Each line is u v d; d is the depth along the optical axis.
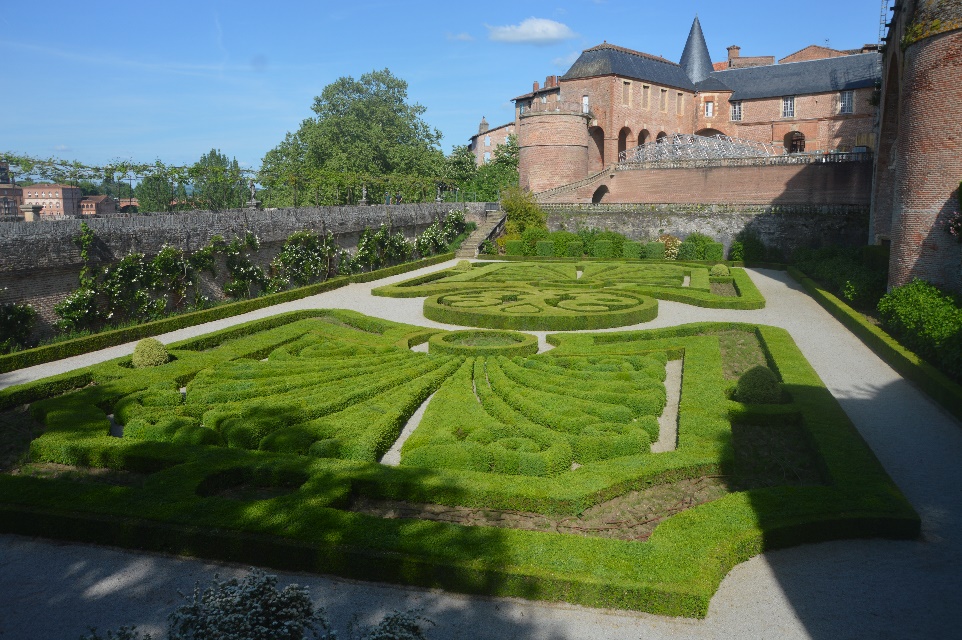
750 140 72.56
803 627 8.55
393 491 11.62
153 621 8.80
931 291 22.16
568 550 9.60
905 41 24.23
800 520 10.42
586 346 21.30
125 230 26.77
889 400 16.88
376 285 38.59
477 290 32.28
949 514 11.26
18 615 8.96
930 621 8.61
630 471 12.00
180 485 11.60
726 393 16.55
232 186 41.28
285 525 10.27
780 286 37.38
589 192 64.06
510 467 12.38
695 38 80.19
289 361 19.23
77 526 10.76
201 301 29.86
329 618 8.76
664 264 44.91
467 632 8.51
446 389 16.44
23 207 26.81
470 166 86.75
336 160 69.56
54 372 20.34
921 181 23.53
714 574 9.21
